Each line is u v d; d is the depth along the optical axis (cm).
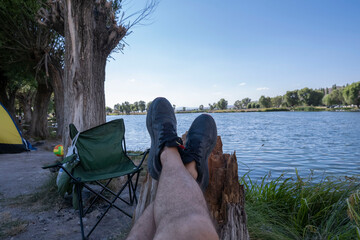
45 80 1390
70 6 371
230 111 18675
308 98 15312
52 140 1369
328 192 309
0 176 496
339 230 237
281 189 331
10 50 1156
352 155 1177
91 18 392
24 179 468
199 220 64
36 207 309
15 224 261
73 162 249
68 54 375
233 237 141
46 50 1155
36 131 1495
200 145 120
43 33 1104
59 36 1162
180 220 65
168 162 96
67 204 315
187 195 73
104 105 433
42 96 1511
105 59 446
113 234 239
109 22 498
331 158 1092
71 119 371
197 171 113
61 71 1300
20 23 1058
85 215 288
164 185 81
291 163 952
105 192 337
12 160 717
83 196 314
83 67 380
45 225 263
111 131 285
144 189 189
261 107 18688
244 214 153
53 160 727
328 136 2270
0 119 830
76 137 262
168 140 108
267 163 944
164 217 70
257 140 1967
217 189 158
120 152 284
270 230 240
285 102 16350
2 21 1027
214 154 190
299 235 248
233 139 2067
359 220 221
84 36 379
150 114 146
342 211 267
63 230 251
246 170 774
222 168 162
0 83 1441
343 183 313
